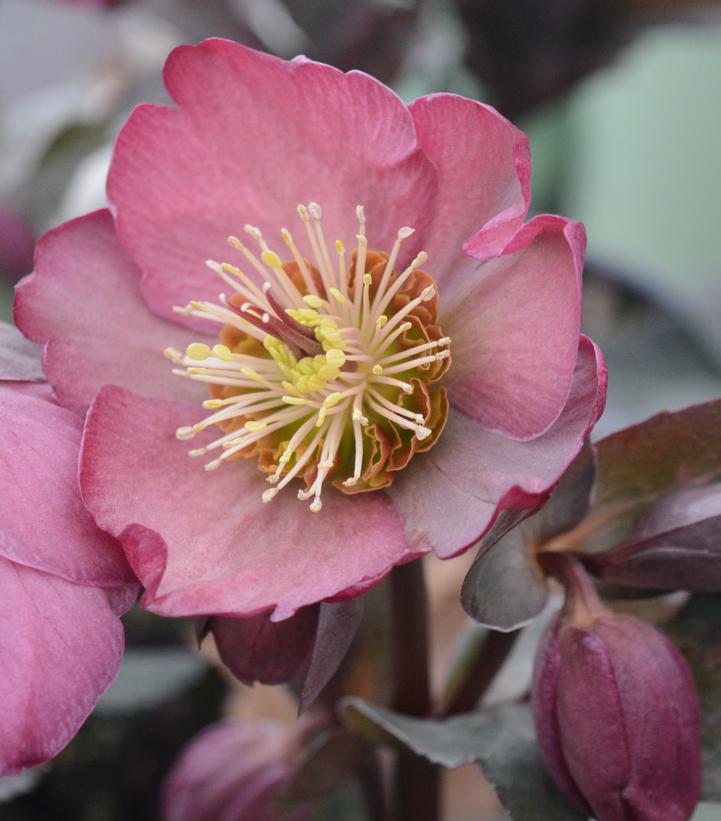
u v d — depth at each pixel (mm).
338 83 469
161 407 477
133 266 485
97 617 455
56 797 571
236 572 465
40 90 703
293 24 616
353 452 479
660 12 615
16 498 457
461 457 469
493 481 463
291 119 476
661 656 465
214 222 484
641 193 1009
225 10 617
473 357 471
